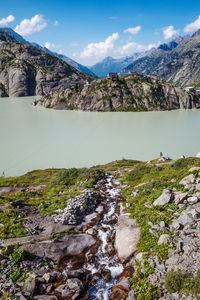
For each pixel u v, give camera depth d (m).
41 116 193.62
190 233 15.08
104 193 29.31
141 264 13.98
